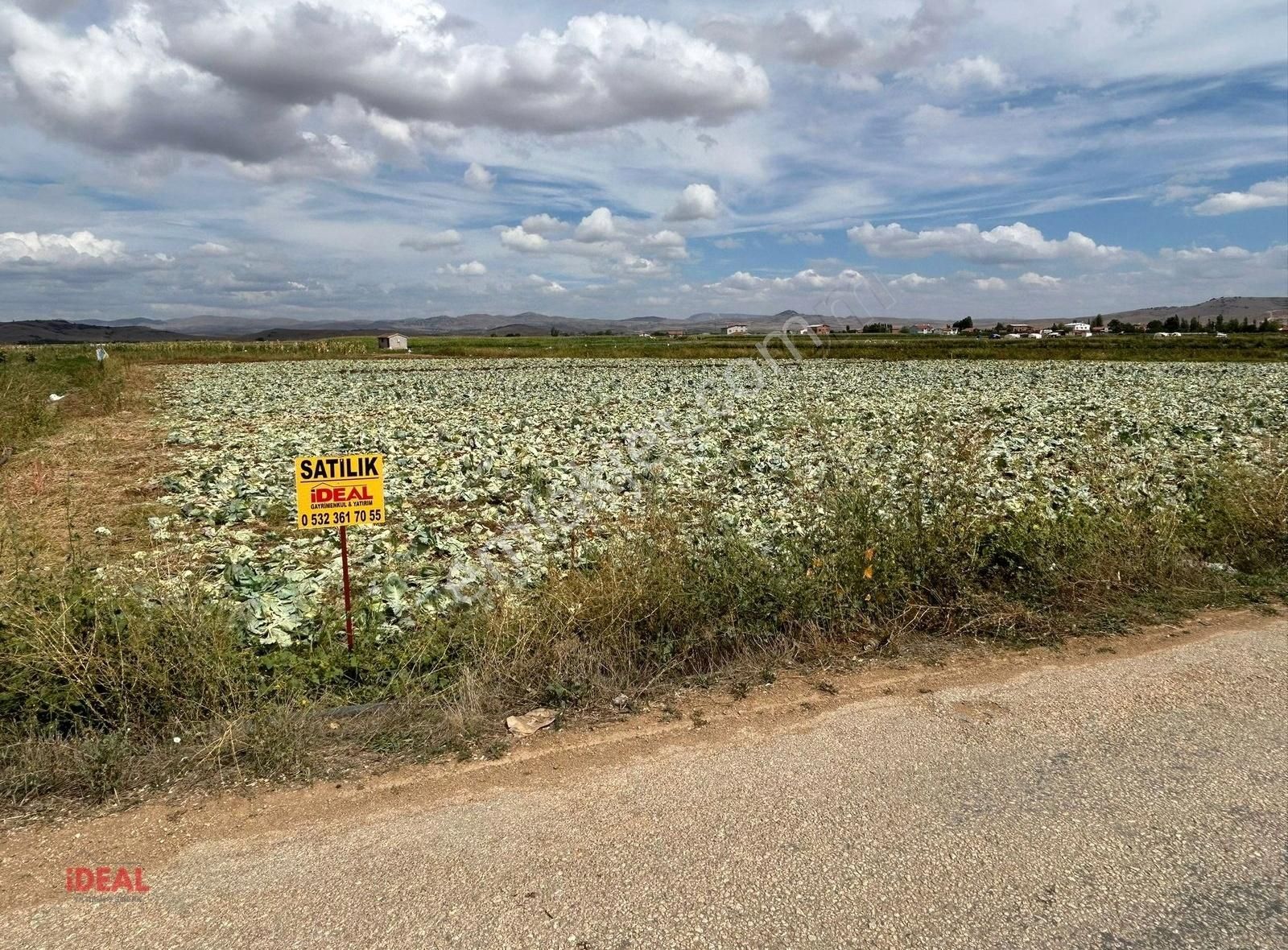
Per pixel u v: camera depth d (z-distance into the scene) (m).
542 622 5.69
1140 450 15.48
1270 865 3.35
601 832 3.64
